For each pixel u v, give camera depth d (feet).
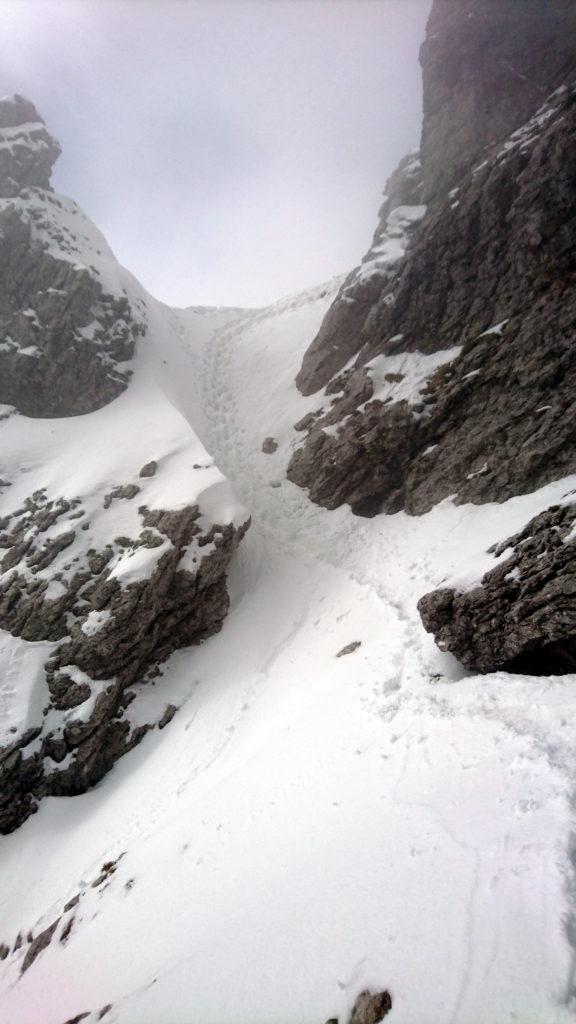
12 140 149.18
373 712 36.60
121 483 87.86
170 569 70.95
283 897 21.84
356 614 61.52
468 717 29.01
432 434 80.64
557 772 20.47
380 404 88.94
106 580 70.64
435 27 132.46
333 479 91.71
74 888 41.60
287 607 73.36
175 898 28.60
